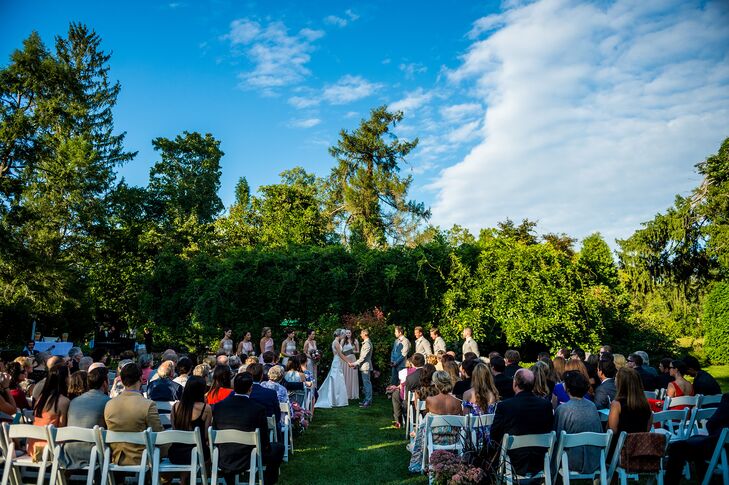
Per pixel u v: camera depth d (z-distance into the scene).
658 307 23.20
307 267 15.69
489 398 5.91
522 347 16.14
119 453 4.83
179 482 5.65
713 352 20.30
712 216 23.98
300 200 32.72
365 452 7.60
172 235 27.61
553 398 6.40
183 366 7.37
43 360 8.77
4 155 20.34
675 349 17.92
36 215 20.67
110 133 33.91
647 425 4.95
